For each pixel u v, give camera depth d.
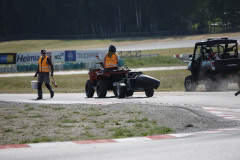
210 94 58.06
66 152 21.95
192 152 20.30
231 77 69.38
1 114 41.91
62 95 72.38
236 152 19.84
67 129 31.66
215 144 22.45
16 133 30.52
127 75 59.94
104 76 61.91
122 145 23.84
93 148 23.02
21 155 21.33
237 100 47.88
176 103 46.78
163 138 26.20
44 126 33.44
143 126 31.88
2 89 113.88
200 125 31.56
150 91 59.25
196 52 72.75
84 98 62.44
